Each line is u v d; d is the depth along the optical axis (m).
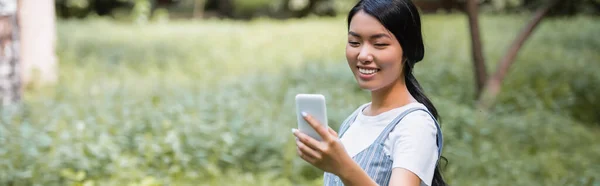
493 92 8.57
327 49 12.78
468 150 6.30
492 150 6.34
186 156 5.38
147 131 5.91
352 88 8.89
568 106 9.20
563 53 12.20
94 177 5.08
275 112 7.18
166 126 5.88
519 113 8.50
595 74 10.14
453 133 6.59
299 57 11.84
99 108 6.71
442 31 15.16
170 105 6.76
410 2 2.06
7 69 6.88
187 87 8.57
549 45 13.46
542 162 6.07
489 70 10.71
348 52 2.08
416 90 2.22
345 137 2.21
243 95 8.05
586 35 14.77
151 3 20.45
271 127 6.30
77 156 5.09
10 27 6.87
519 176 5.66
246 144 5.71
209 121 6.28
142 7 18.64
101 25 16.55
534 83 9.55
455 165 5.83
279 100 8.10
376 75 2.04
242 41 13.72
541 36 14.57
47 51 9.36
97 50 11.98
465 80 9.59
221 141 5.68
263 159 5.66
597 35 14.89
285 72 9.45
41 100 7.31
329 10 21.73
